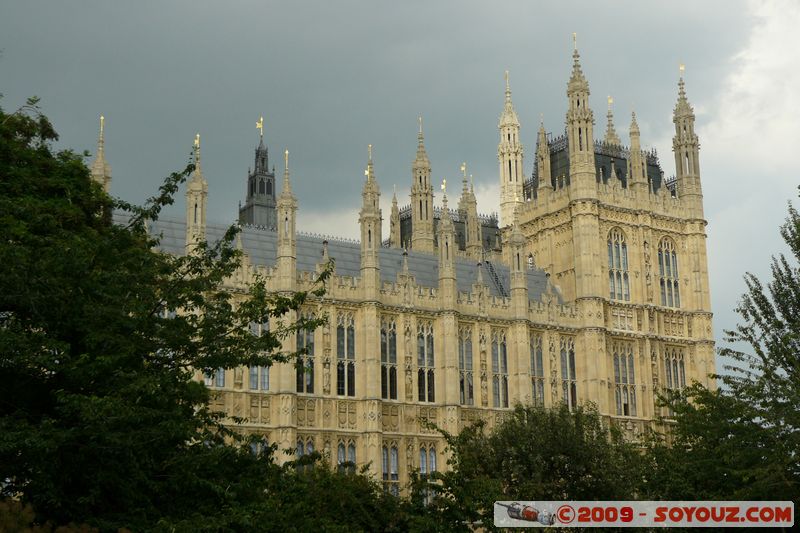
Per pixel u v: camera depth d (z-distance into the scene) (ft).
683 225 358.23
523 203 365.20
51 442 129.08
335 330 293.43
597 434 245.65
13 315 149.07
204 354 159.43
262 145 368.48
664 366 344.69
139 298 151.53
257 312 153.79
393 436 294.87
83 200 193.98
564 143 367.04
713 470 219.00
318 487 189.16
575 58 350.84
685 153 362.33
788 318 227.40
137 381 136.87
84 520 136.98
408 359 302.45
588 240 337.72
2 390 144.87
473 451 232.32
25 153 187.32
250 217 362.12
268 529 144.77
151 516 141.90
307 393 286.46
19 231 148.36
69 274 146.30
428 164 373.81
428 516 179.52
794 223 234.99
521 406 249.34
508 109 457.68
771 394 207.10
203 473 149.07
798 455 199.62
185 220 299.17
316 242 317.42
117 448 136.15
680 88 367.45
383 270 323.16
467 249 370.94
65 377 144.25
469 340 313.94
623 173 369.91
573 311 333.42
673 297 352.28
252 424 277.03
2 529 115.85
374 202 302.45
